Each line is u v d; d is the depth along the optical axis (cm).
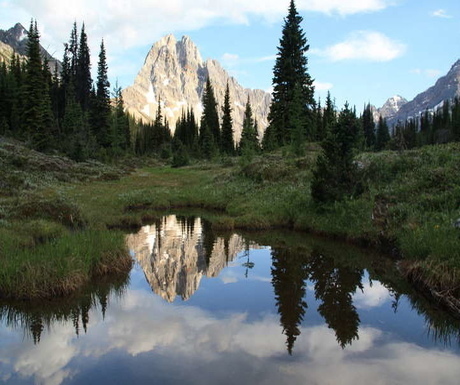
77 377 514
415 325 696
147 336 648
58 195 1867
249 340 631
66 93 7062
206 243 1434
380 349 600
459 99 11681
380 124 9588
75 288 877
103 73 6581
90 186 3061
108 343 622
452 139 9056
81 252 981
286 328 682
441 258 880
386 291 888
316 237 1511
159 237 1546
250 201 2244
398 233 1212
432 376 518
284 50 4056
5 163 2889
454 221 1101
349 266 1095
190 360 562
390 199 1526
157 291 889
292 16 4041
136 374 520
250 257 1214
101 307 787
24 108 4922
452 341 630
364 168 1875
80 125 5619
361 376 516
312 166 2467
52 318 731
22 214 1441
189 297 850
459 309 719
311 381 503
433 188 1498
